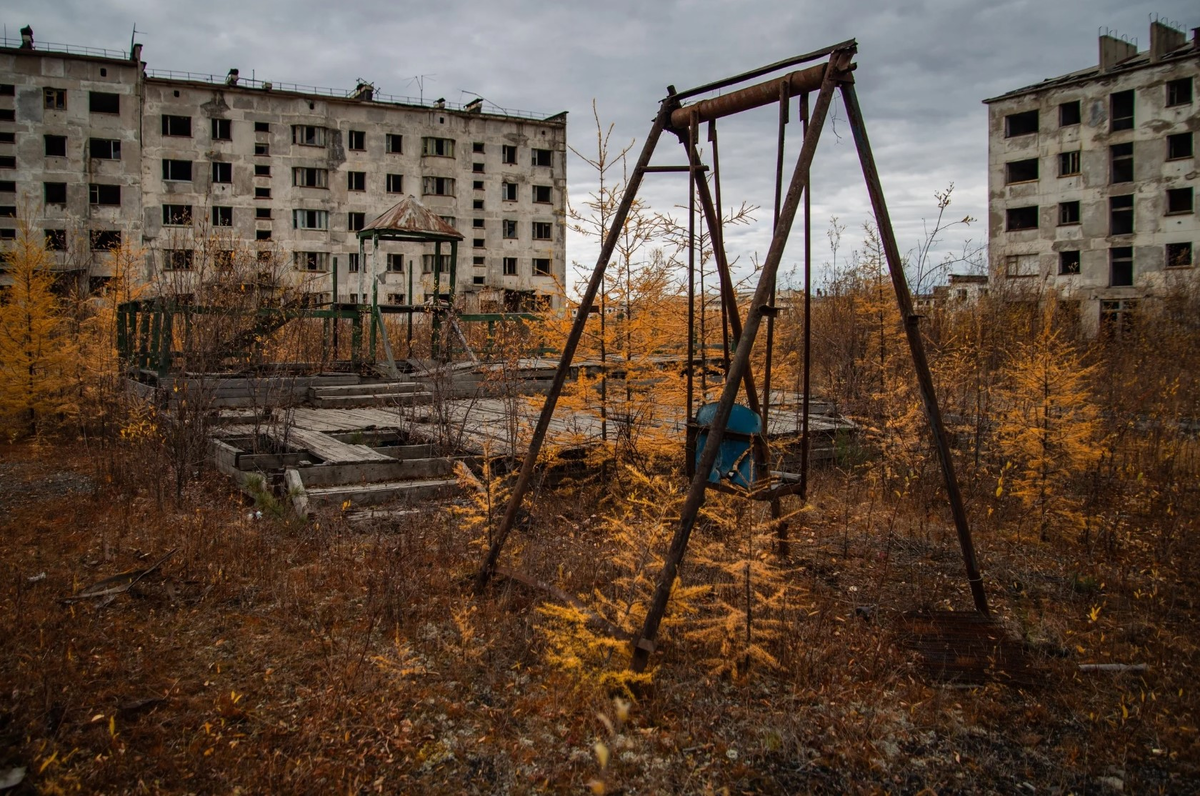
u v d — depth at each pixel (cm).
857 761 319
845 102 430
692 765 312
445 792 291
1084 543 626
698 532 542
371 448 788
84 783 284
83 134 3569
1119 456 804
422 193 4322
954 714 359
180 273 1019
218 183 3856
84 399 1067
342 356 1683
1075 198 3447
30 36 3494
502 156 4509
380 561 524
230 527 584
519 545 569
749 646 382
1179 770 319
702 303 625
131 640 408
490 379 893
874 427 861
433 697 359
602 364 688
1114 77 3303
